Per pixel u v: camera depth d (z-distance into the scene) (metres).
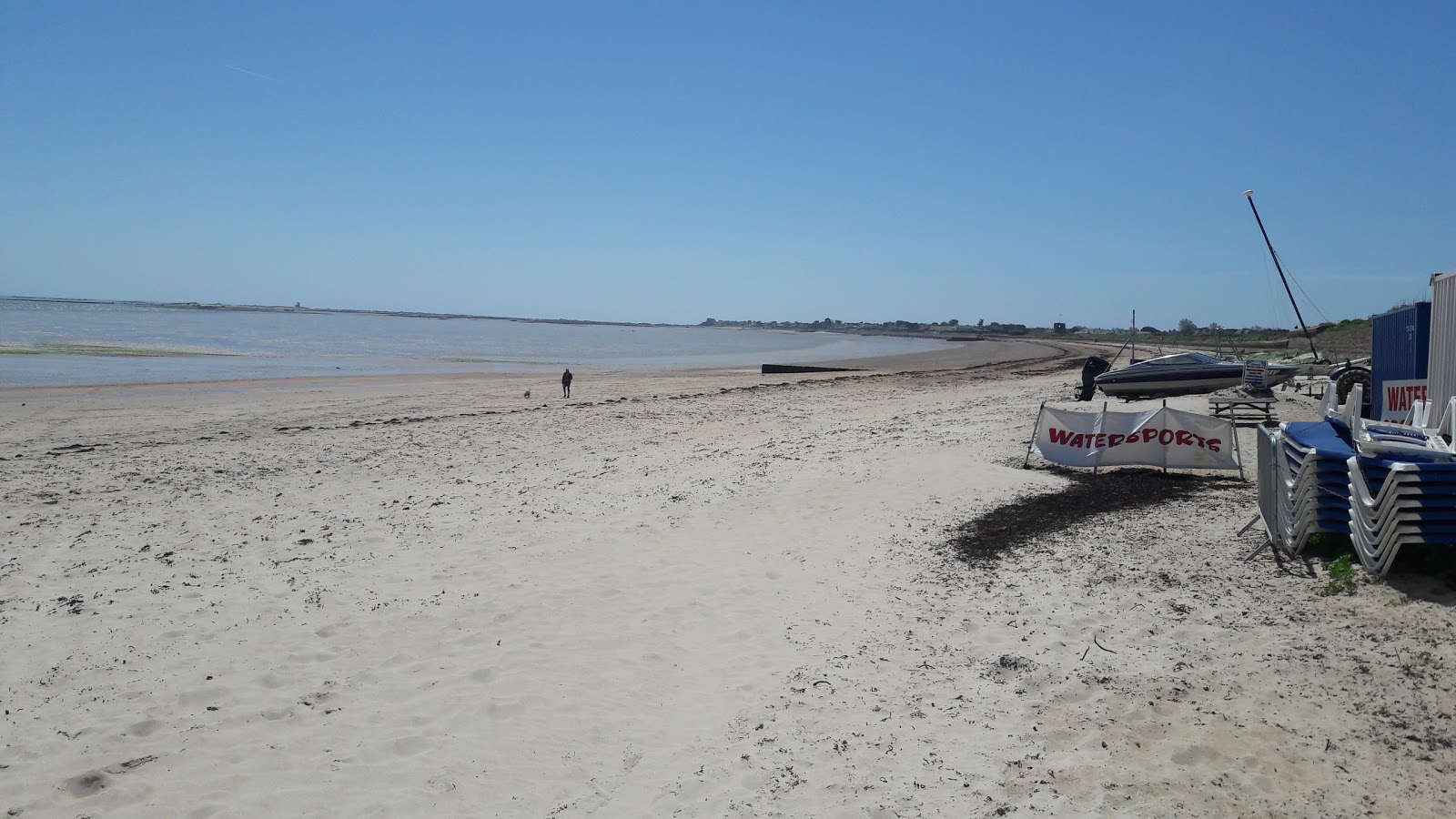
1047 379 39.19
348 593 9.24
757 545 10.63
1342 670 5.90
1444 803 4.51
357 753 5.93
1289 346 48.06
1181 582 7.98
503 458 17.89
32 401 30.64
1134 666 6.46
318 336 104.62
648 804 5.27
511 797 5.39
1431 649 5.89
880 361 73.69
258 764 5.80
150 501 13.79
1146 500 11.39
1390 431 8.52
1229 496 11.27
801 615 8.27
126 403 30.45
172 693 6.88
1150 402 23.41
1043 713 5.95
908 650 7.27
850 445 17.31
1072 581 8.40
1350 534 7.67
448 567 10.16
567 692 6.84
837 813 5.02
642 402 30.17
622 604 8.80
